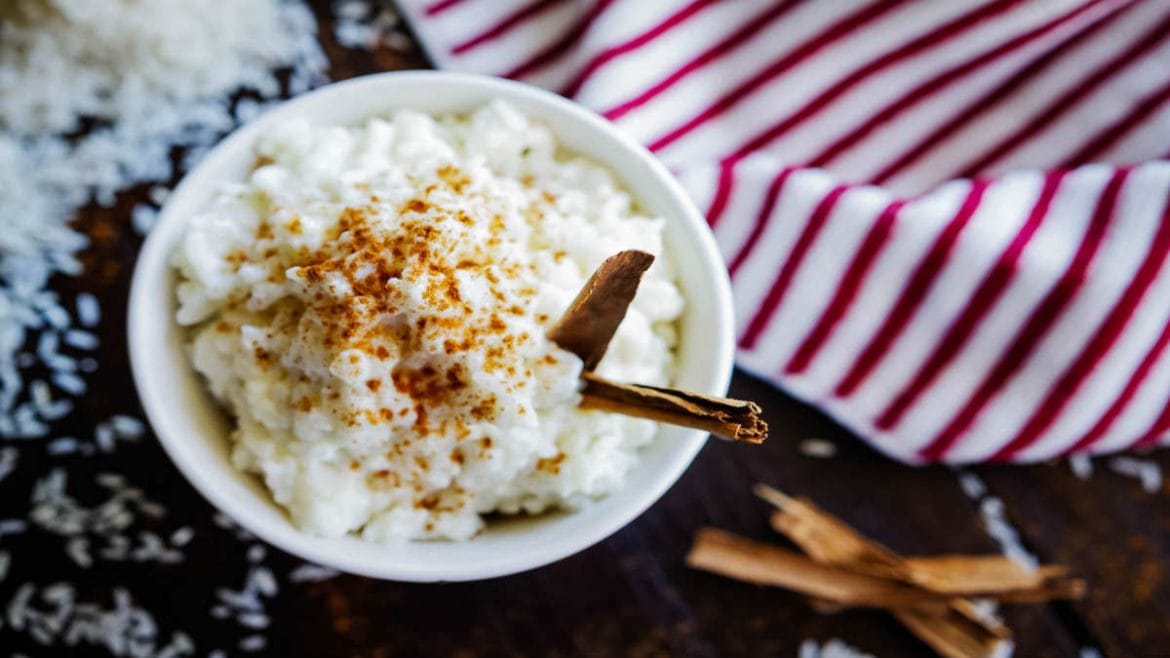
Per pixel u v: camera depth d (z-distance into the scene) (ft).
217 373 0.94
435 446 0.91
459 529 0.94
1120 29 1.12
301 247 0.91
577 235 0.95
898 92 1.14
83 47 1.13
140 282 0.93
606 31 1.11
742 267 1.13
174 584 1.12
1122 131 1.14
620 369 0.95
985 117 1.15
